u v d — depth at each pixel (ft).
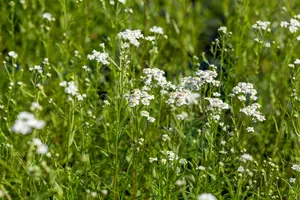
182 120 16.29
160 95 17.88
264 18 23.90
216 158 15.85
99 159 18.57
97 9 24.11
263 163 17.60
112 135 16.76
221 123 16.34
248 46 22.95
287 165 18.80
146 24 23.06
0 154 15.38
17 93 19.40
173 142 15.88
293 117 18.37
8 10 23.11
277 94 20.76
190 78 16.11
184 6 25.00
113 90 19.67
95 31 24.14
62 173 15.84
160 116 17.98
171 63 22.39
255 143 19.75
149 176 16.43
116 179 15.28
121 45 15.71
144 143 15.61
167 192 14.94
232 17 23.44
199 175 14.98
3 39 23.41
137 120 15.11
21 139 17.37
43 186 14.15
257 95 20.40
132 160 15.85
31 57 22.07
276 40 22.03
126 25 22.29
